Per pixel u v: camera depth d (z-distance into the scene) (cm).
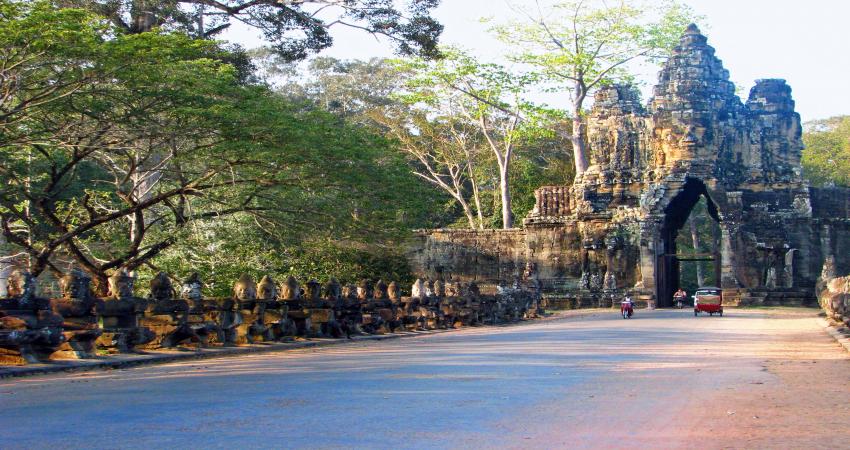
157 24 4175
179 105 2980
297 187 3531
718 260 7394
